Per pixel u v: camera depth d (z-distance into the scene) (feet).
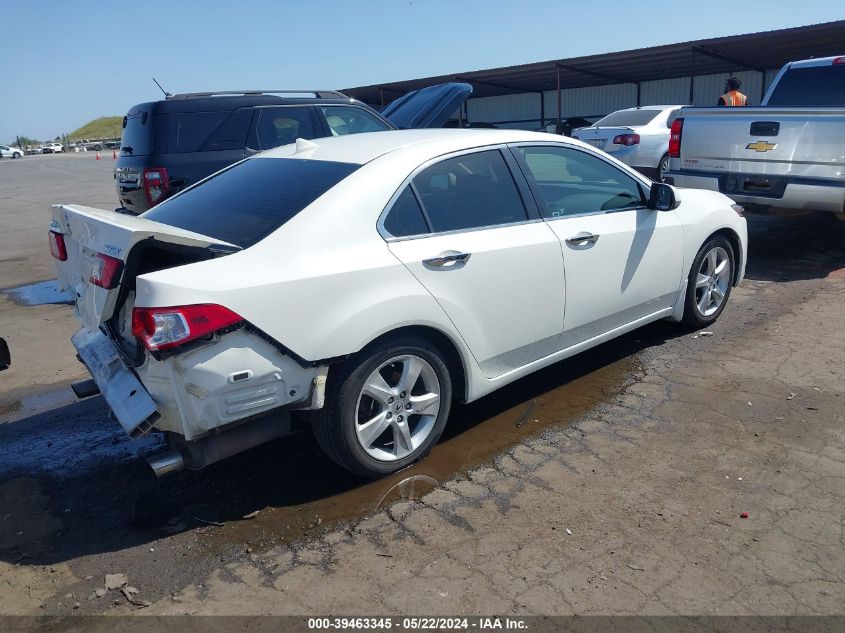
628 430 13.35
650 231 15.75
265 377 10.19
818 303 20.16
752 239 29.17
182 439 10.39
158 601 9.32
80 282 12.16
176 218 12.63
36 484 12.60
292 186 12.03
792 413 13.64
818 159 22.47
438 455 12.80
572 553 9.88
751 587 9.08
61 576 9.95
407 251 11.57
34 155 253.65
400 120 32.40
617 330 15.74
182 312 9.48
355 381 11.15
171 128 24.93
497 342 13.04
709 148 25.34
